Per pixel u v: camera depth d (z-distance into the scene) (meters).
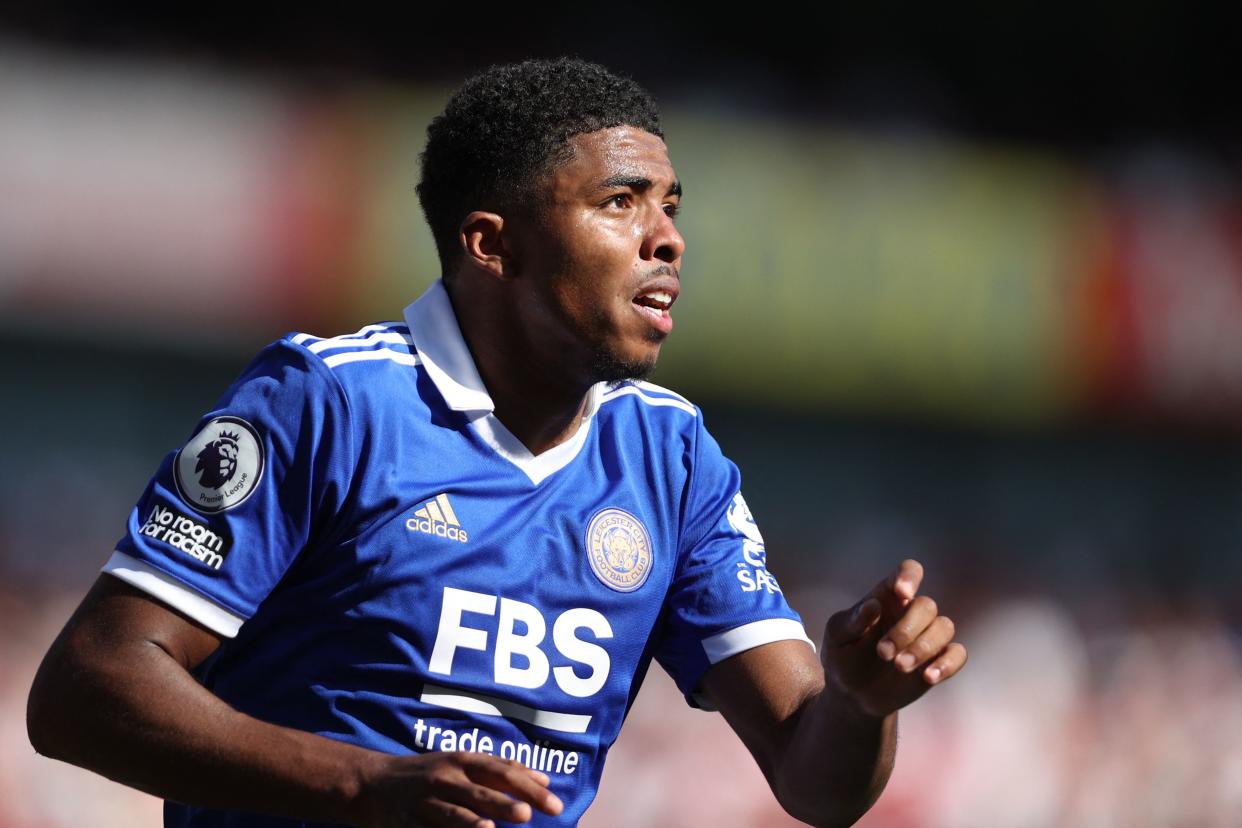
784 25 51.00
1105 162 44.72
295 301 35.06
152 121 34.19
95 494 34.78
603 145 7.79
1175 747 40.34
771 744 8.12
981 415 42.12
